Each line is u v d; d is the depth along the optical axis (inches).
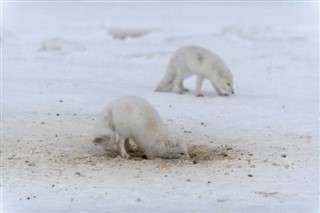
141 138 718.5
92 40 1936.5
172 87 1117.1
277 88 1200.2
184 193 583.2
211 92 1143.0
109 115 713.6
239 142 784.9
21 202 556.7
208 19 2546.8
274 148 753.6
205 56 1074.1
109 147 721.6
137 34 2094.0
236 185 608.7
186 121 901.2
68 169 658.2
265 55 1656.0
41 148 741.3
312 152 737.0
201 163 689.0
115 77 1295.5
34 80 1205.1
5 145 751.7
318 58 1598.2
